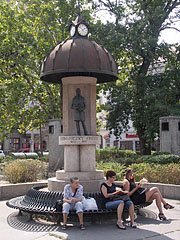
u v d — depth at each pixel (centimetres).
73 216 675
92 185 818
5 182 1237
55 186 826
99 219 687
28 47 2136
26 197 755
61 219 668
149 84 2183
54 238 559
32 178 1223
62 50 797
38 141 4994
